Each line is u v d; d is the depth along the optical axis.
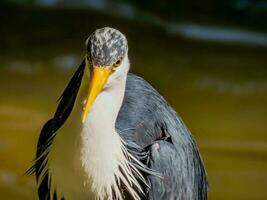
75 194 6.96
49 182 7.17
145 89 7.92
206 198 8.43
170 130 7.75
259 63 18.48
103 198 6.96
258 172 12.64
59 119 7.44
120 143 6.96
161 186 7.41
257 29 21.06
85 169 6.77
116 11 21.09
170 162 7.44
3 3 20.81
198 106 15.67
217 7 22.12
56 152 6.88
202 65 18.14
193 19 21.36
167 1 22.08
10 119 14.33
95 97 6.33
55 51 18.44
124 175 7.07
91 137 6.64
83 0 21.34
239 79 17.31
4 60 17.77
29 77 16.78
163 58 18.44
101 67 6.39
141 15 21.09
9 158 12.78
